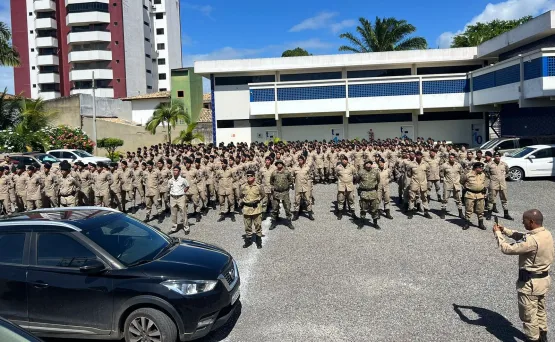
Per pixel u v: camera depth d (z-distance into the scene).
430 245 9.01
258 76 30.77
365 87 27.91
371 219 11.67
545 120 21.75
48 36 55.53
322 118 30.33
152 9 63.44
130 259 5.37
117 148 36.09
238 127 31.02
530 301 4.79
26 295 5.20
